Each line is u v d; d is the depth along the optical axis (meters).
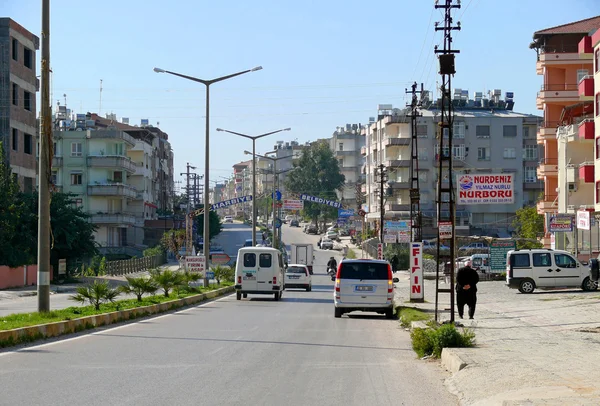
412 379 12.55
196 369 13.12
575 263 38.66
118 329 20.53
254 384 11.65
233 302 35.69
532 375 11.48
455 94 105.56
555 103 63.53
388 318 27.06
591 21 63.97
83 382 11.55
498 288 43.78
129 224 93.25
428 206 97.56
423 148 98.00
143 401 10.09
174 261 94.06
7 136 57.69
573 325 21.11
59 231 56.22
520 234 85.50
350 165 160.62
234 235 137.38
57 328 18.45
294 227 159.25
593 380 10.84
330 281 66.00
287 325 22.77
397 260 69.94
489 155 97.12
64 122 100.69
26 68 61.78
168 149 147.00
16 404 9.75
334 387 11.57
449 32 21.39
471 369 12.35
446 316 24.69
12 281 50.12
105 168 91.56
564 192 57.94
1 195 49.97
